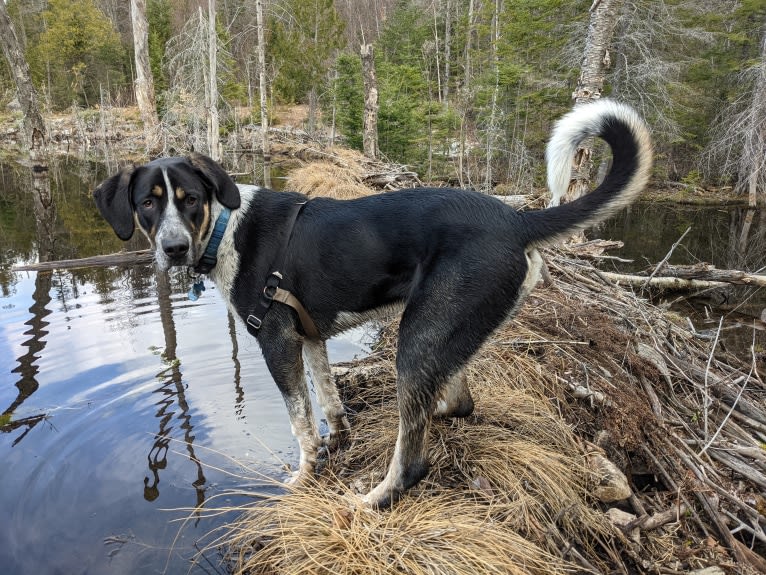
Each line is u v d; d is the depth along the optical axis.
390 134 7.31
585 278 2.28
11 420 1.56
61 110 15.80
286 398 1.27
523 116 6.94
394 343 1.92
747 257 3.83
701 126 7.68
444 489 1.21
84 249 3.38
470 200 1.09
